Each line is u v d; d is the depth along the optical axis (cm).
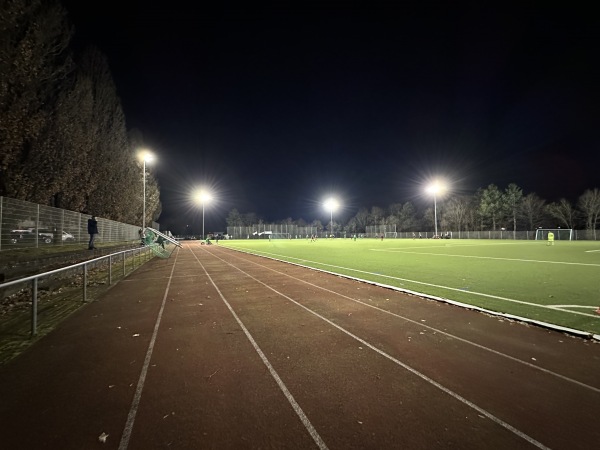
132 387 387
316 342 531
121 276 1327
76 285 1104
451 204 7194
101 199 2528
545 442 288
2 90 1164
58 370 435
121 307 784
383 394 368
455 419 321
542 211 6116
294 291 964
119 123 2898
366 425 313
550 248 2984
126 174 3133
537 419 321
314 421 319
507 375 411
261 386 387
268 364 448
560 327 575
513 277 1181
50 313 729
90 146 2009
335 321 648
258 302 826
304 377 409
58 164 1680
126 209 3222
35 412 337
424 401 354
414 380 400
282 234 8206
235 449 281
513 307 736
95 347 517
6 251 1143
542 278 1152
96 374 422
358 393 370
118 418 326
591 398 358
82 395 370
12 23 1162
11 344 532
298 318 673
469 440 291
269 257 2188
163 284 1122
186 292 972
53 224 1505
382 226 8250
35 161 1531
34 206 1336
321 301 826
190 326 625
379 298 852
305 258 2062
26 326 631
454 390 376
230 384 392
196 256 2428
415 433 301
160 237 2506
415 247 3334
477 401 353
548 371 422
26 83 1248
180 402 354
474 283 1055
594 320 632
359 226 9150
